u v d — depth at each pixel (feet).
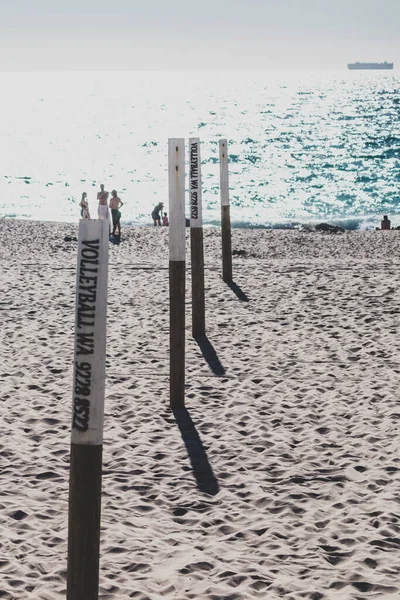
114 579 16.62
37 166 247.50
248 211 158.20
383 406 29.53
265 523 19.66
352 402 30.17
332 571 17.02
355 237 94.73
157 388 32.22
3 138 351.25
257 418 28.48
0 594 15.67
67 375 34.14
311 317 44.60
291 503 20.93
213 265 64.03
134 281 56.85
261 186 200.44
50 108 618.85
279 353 37.68
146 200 175.83
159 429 27.40
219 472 23.45
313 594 15.85
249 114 515.50
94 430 12.55
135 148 310.65
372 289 51.55
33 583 16.28
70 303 49.24
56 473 23.15
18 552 17.78
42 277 58.49
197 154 38.73
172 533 19.22
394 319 43.60
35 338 40.60
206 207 162.09
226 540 18.75
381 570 17.04
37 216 149.79
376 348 38.06
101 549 18.08
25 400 30.53
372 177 219.20
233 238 91.71
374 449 25.12
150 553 17.93
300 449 25.38
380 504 20.75
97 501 12.80
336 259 70.18
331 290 51.60
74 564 12.89
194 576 16.80
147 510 20.70
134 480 22.67
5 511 20.16
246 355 37.42
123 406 29.94
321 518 19.98
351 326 42.34
